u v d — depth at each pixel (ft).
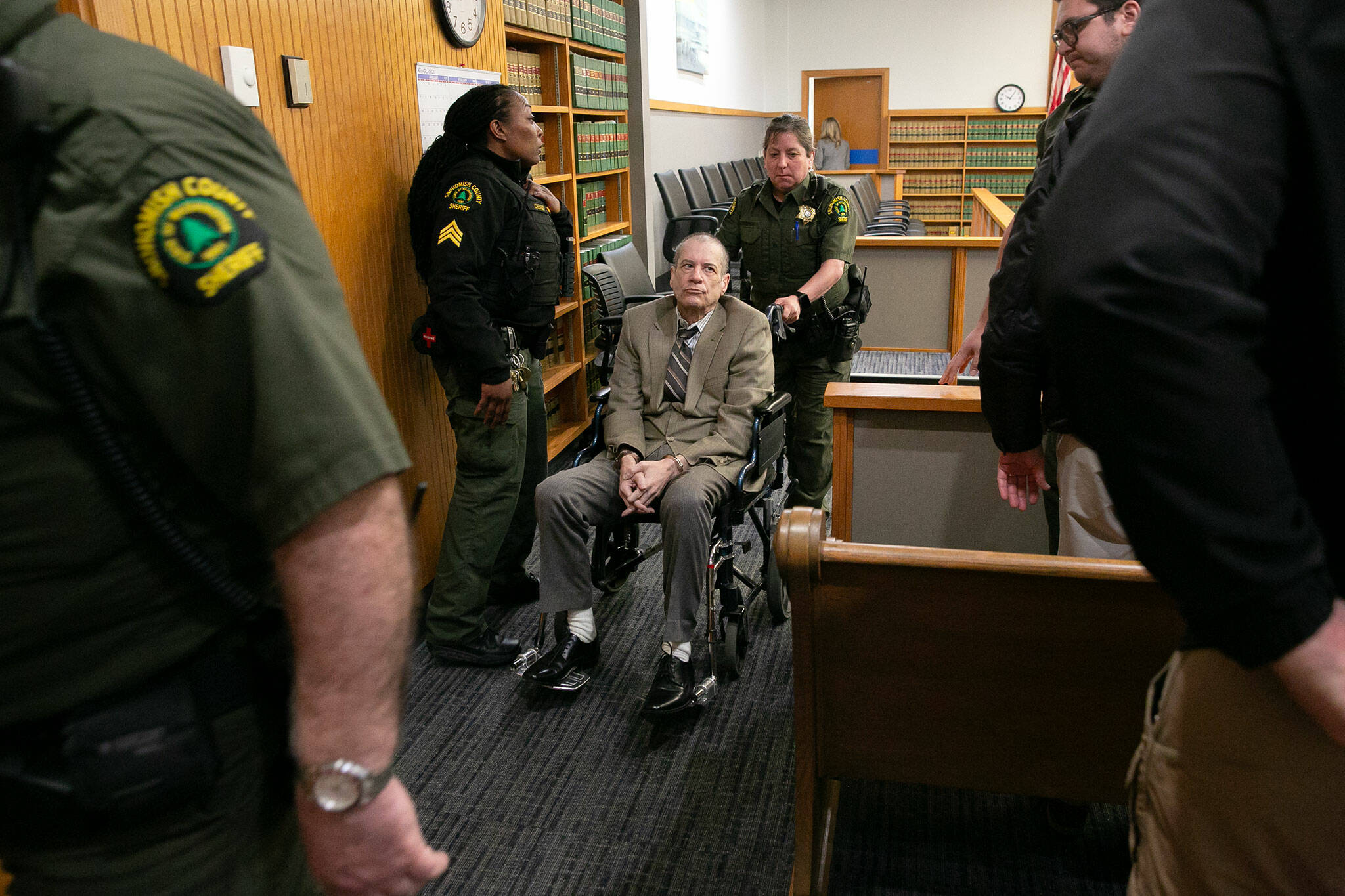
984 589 4.29
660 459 7.82
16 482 2.00
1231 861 2.48
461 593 7.96
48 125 1.91
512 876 5.70
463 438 7.77
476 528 7.91
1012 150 38.96
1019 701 4.56
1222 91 1.89
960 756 4.80
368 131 7.94
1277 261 2.01
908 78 39.11
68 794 2.15
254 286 2.06
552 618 9.05
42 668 2.14
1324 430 2.04
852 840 5.93
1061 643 4.34
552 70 13.48
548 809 6.29
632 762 6.78
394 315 8.45
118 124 1.98
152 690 2.24
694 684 7.16
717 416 7.95
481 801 6.38
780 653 8.27
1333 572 2.10
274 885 2.54
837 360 10.05
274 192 2.24
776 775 6.61
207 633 2.30
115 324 1.98
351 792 2.22
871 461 6.96
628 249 12.98
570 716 7.38
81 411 2.00
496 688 7.81
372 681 2.22
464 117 7.63
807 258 10.18
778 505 11.61
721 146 32.04
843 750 4.95
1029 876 5.62
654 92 24.31
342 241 7.64
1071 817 5.83
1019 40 37.73
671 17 25.41
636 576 9.87
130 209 1.98
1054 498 6.43
